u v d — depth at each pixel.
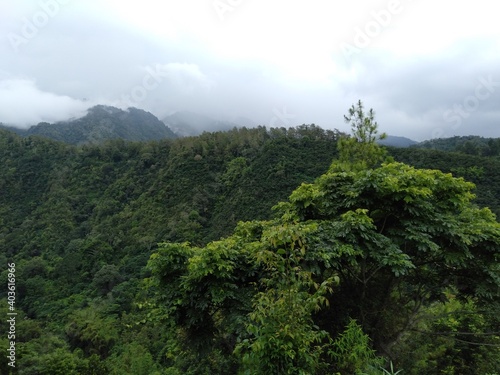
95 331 23.52
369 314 5.37
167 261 4.87
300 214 5.58
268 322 2.68
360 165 7.10
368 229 4.72
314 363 2.89
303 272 2.87
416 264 5.43
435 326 6.60
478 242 4.90
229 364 5.71
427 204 4.82
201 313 4.55
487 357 6.11
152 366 15.78
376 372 3.38
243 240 5.53
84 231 44.31
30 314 30.14
